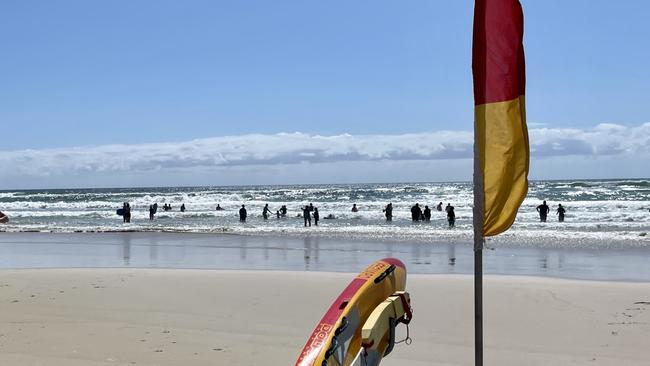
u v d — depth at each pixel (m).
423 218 42.53
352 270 17.47
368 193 96.38
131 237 30.92
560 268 17.81
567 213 47.88
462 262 19.47
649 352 8.16
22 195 111.38
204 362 7.75
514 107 5.00
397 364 7.72
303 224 41.56
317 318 10.34
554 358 7.95
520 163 5.01
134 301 11.84
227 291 12.90
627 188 83.12
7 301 11.84
